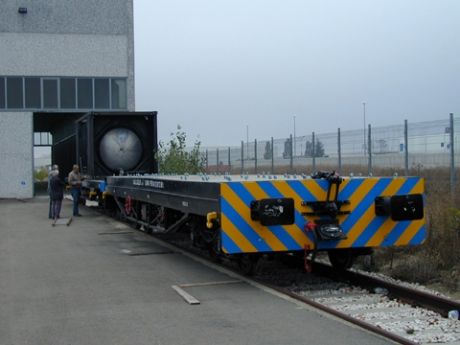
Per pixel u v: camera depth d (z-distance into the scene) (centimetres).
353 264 1023
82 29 3353
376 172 1652
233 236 805
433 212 1110
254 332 623
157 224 1346
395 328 645
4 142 3269
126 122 2075
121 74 3397
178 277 925
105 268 1019
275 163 2244
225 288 836
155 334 625
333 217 830
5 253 1216
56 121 4250
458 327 652
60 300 787
